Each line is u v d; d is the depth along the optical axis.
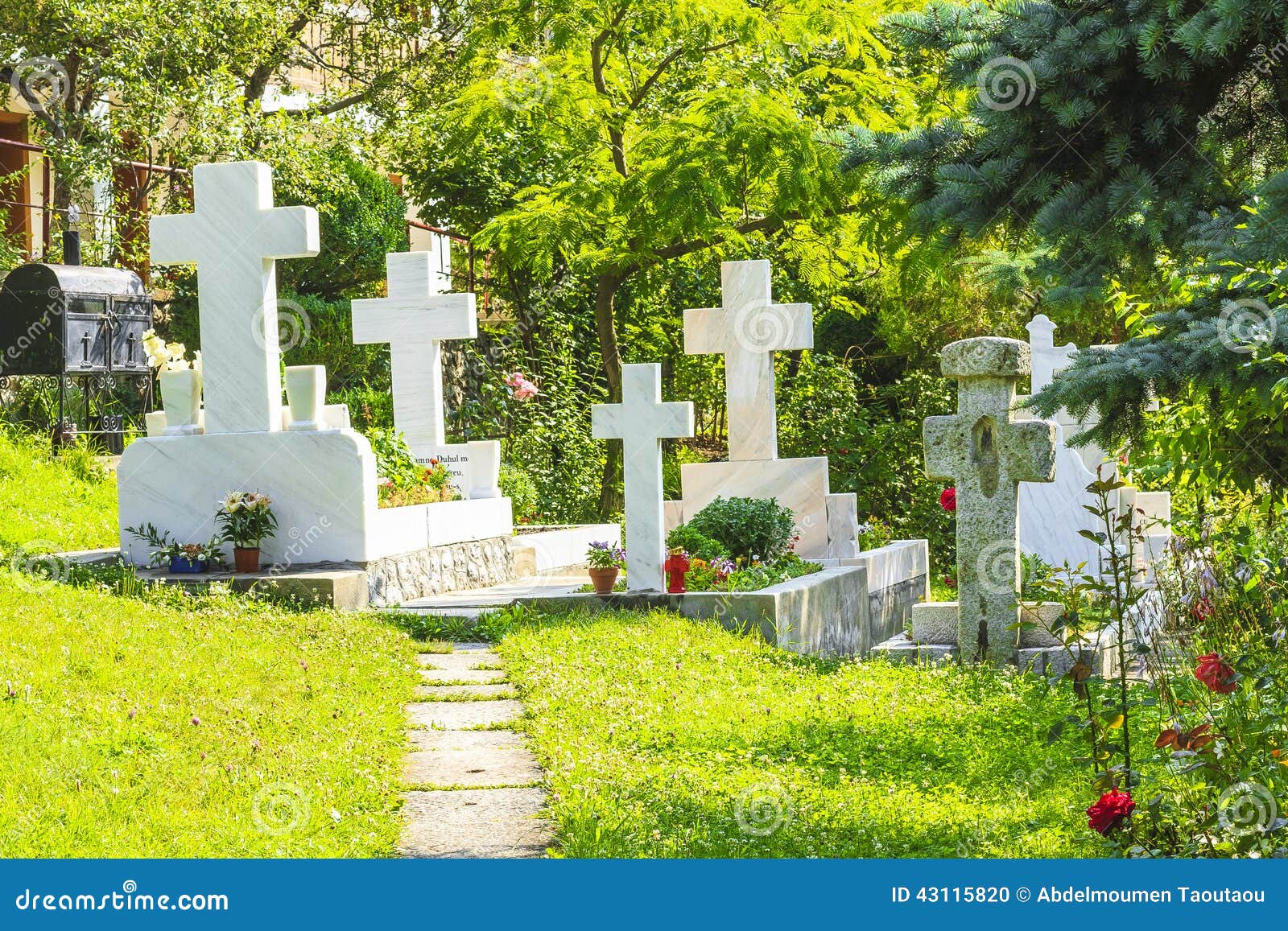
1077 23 6.88
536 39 19.62
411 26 21.80
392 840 5.76
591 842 5.59
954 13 7.30
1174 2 6.52
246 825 5.72
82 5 17.30
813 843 5.64
